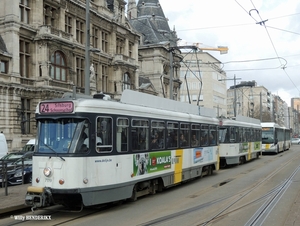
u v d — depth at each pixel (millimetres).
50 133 10148
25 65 32500
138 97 12953
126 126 11430
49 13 34781
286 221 9062
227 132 24500
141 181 12211
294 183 16344
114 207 11219
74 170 9633
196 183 16812
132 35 49781
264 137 39938
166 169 13922
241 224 8906
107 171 10445
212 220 9328
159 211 10531
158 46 57594
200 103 87562
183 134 15680
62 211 10719
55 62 34312
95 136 10133
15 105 30734
